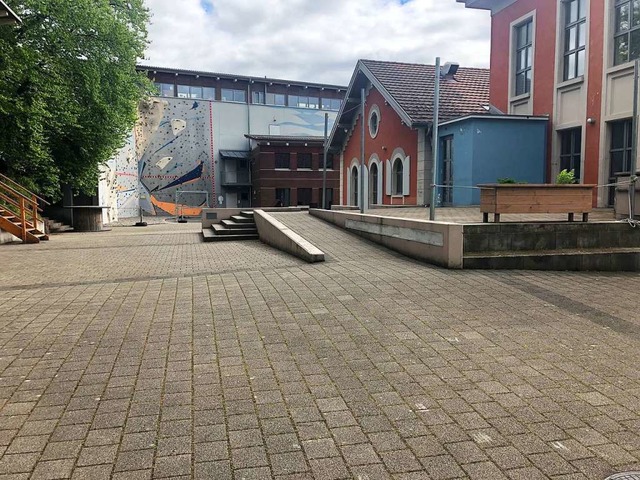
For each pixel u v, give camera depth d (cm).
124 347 489
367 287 705
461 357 452
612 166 1469
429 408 357
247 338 511
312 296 666
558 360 444
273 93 5169
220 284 764
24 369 436
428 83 2095
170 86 4822
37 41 2075
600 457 294
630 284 738
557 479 273
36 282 816
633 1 1388
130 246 1451
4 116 1853
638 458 293
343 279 759
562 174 985
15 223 1705
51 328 550
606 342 489
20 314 607
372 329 530
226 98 5012
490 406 359
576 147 1605
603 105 1467
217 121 4859
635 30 1380
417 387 391
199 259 1091
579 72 1577
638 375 412
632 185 914
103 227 2956
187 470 284
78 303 661
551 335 509
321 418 344
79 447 309
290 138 4553
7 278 860
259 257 1069
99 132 2339
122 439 318
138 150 4609
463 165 1697
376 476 277
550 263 839
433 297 648
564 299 643
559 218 1071
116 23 2278
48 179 2252
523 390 384
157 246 1432
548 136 1692
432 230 867
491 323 546
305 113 5156
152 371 429
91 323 568
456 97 2006
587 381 401
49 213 2722
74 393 387
